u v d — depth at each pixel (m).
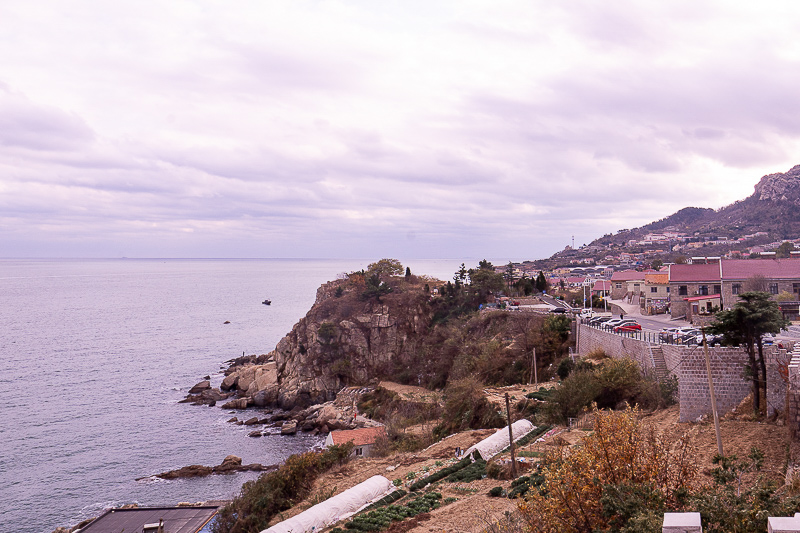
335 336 140.62
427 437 81.38
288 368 139.88
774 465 32.12
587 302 138.75
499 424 72.50
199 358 178.50
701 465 33.38
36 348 191.12
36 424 109.81
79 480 83.69
